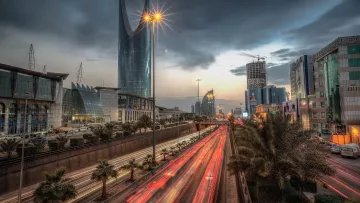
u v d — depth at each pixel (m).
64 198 17.34
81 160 37.22
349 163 33.72
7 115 81.00
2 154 33.06
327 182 24.39
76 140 39.56
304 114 69.62
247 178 21.66
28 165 27.69
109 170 23.09
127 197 21.30
